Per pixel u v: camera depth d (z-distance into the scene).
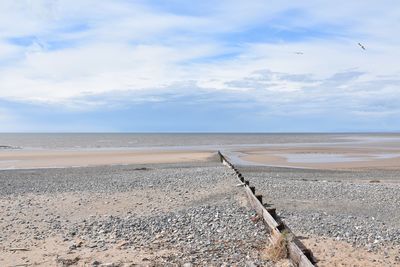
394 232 10.38
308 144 73.31
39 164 33.16
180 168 27.53
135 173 24.14
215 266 7.53
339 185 18.66
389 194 16.25
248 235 9.57
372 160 36.47
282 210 12.82
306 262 6.55
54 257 8.21
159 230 10.23
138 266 7.55
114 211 12.62
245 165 31.75
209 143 78.88
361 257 8.31
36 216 12.16
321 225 10.90
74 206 13.51
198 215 11.53
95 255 8.30
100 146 66.31
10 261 8.00
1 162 35.00
